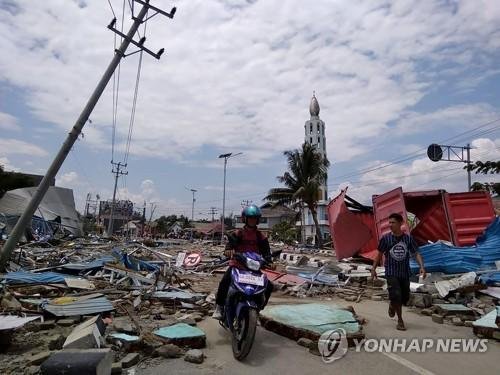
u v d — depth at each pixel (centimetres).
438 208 1391
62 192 4319
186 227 9269
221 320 611
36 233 2980
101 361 404
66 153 1212
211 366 491
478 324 632
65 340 538
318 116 9212
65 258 1711
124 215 8700
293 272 1310
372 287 1100
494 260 1102
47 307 677
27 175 4972
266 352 545
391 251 683
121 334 564
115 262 1239
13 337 561
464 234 1316
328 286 1109
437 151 2684
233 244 592
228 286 594
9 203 3641
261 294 542
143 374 459
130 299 837
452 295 866
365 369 486
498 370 487
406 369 487
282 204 4528
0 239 2198
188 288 1077
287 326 609
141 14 1327
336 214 1582
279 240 5700
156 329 614
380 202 1481
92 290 908
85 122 1240
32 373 436
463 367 495
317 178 4259
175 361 504
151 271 1246
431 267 1080
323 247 4069
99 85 1270
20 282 946
